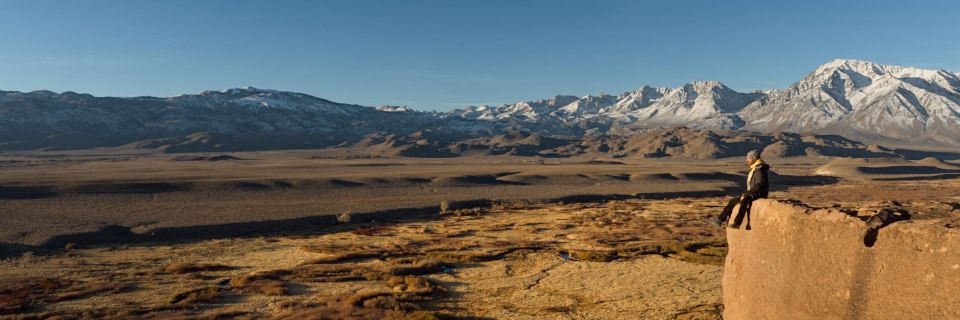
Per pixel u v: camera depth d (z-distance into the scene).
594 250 54.75
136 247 65.94
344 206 100.69
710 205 110.31
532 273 44.12
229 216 85.50
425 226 81.56
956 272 9.02
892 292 10.05
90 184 114.94
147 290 39.47
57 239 67.12
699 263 46.06
